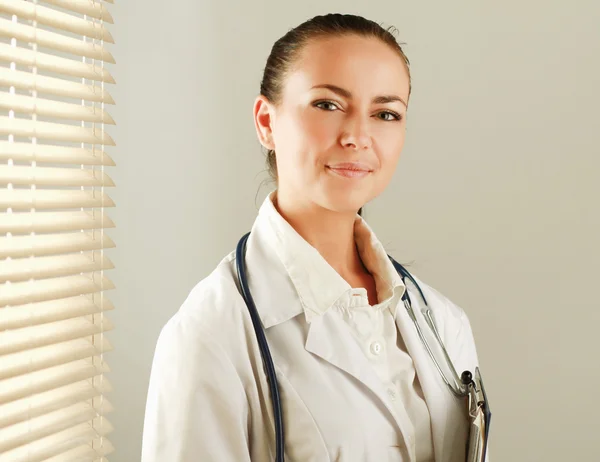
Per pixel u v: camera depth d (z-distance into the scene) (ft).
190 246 6.19
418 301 3.30
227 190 6.17
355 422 2.69
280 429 2.60
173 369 2.68
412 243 5.97
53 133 3.77
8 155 3.49
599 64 5.48
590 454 5.63
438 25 5.79
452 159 5.84
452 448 3.03
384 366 2.91
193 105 6.11
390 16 5.87
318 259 2.88
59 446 3.79
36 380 3.67
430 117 5.86
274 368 2.68
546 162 5.63
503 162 5.72
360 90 2.73
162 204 6.08
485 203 5.78
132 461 6.12
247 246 3.05
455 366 3.39
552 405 5.69
